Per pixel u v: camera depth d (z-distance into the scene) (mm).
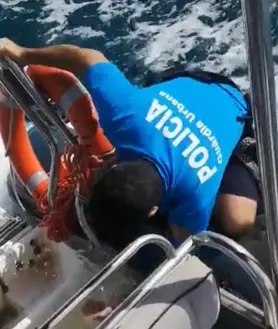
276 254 1640
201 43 3840
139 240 1658
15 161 2363
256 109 1411
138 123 2137
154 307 1648
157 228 2143
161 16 3977
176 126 2160
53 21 4086
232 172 2395
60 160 2104
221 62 3748
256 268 1628
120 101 2184
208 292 1704
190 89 2297
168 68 3785
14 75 1947
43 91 2215
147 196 1977
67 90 2180
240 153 2422
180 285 1681
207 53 3797
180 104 2230
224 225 2348
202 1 3990
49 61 2230
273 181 1520
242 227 2344
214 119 2250
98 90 2203
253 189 2393
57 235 2148
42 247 2184
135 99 2191
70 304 1631
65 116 2279
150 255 2145
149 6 4027
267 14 1285
